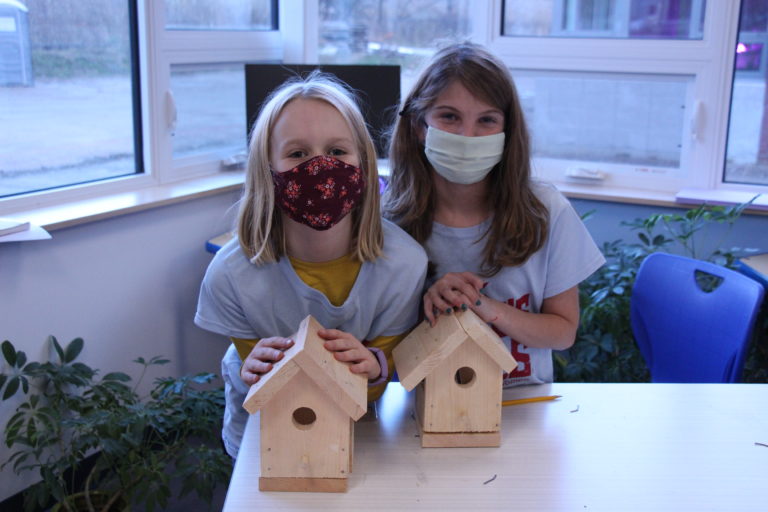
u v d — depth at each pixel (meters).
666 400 1.42
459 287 1.29
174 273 2.58
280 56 3.22
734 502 1.12
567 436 1.30
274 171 1.20
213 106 2.94
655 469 1.20
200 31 2.78
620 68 2.87
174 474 2.07
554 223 1.40
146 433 2.38
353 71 2.64
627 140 2.96
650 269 2.12
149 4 2.52
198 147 2.90
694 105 2.79
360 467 1.21
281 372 1.10
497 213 1.37
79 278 2.23
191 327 2.70
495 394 1.25
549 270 1.42
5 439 2.08
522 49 3.00
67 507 1.99
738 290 1.91
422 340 1.26
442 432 1.27
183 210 2.58
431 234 1.43
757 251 2.55
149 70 2.57
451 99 1.30
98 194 2.46
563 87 3.00
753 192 2.78
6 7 2.15
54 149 2.36
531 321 1.37
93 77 2.44
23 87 2.23
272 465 1.15
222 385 2.88
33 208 2.25
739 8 2.69
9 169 2.23
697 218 2.54
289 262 1.26
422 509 1.11
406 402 1.42
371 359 1.21
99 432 2.01
